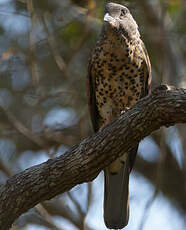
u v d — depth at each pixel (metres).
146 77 11.56
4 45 14.41
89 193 12.49
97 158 8.98
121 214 11.27
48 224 13.91
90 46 14.36
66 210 14.20
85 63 14.47
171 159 15.57
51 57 14.39
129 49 11.19
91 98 11.84
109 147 8.87
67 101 14.34
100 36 11.39
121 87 11.45
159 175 13.83
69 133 14.45
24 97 14.49
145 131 8.58
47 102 14.56
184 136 13.55
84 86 14.30
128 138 8.72
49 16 13.87
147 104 8.44
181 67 14.19
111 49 11.15
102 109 11.80
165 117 8.27
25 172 9.41
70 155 9.18
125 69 11.28
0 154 15.00
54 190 9.30
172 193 15.57
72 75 14.34
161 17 14.03
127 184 11.38
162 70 13.89
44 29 13.34
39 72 14.41
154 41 14.14
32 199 9.34
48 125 14.70
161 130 14.21
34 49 13.66
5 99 14.73
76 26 14.19
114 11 11.39
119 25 11.14
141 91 11.57
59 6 13.95
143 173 15.70
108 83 11.44
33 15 13.02
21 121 14.72
